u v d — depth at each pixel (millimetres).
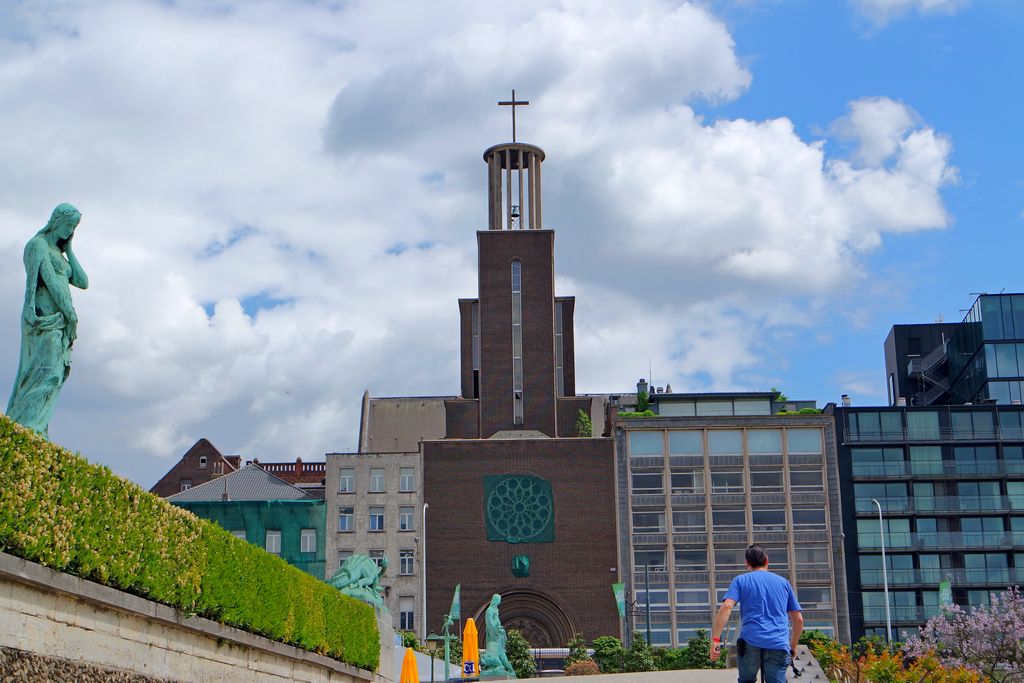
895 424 105750
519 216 113688
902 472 104500
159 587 21453
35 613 17922
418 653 59688
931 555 103062
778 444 102750
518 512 101688
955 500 103875
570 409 111938
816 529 101125
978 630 77750
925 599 101938
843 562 100375
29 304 22406
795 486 101938
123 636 20609
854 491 104375
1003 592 91562
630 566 100375
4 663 17016
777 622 15047
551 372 109375
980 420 105938
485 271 111375
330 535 101938
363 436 121188
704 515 101500
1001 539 103000
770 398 107688
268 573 27234
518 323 110312
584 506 101938
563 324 117625
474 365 115500
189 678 23234
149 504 21406
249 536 102000
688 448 102750
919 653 73750
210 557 23766
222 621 24516
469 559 100875
